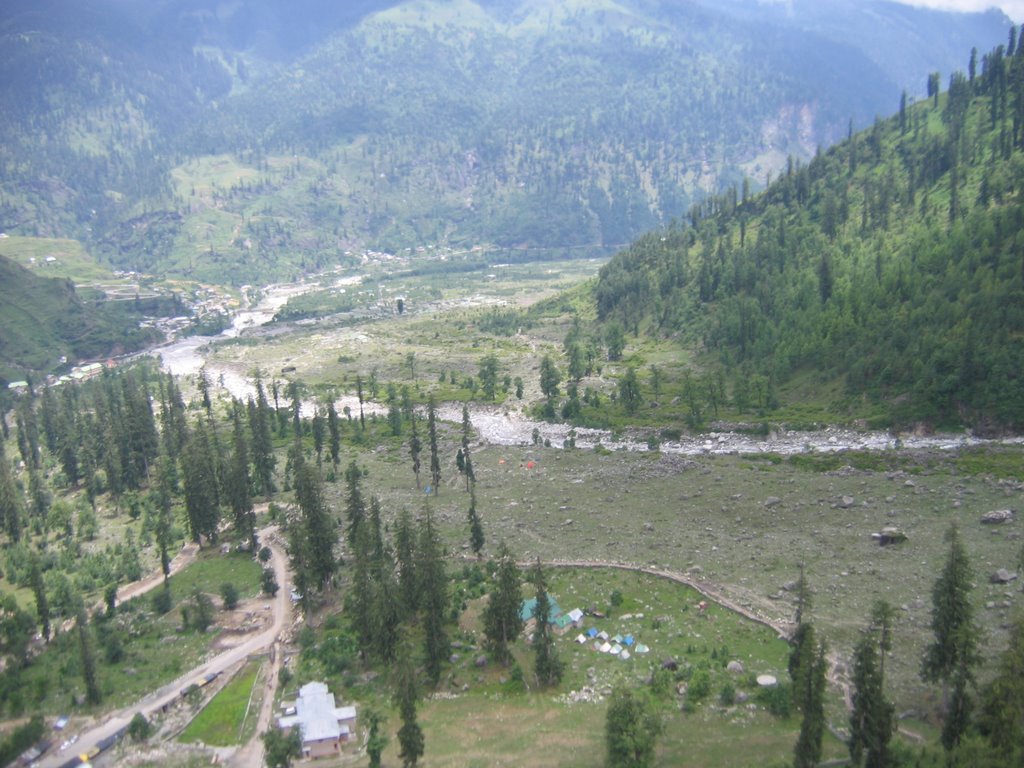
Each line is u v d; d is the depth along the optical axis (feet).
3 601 360.69
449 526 454.40
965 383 514.68
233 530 481.05
